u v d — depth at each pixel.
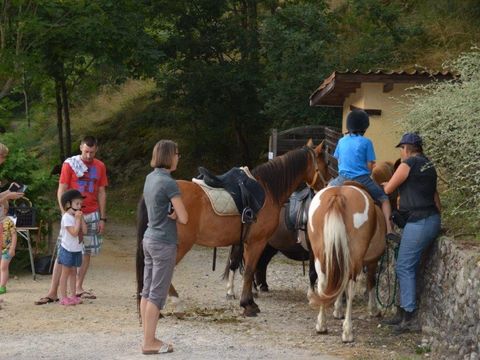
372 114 13.57
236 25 23.09
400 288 10.27
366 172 10.43
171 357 9.01
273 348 9.46
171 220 9.08
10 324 10.30
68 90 23.86
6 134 14.22
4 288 12.02
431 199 10.13
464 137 10.16
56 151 28.78
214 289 12.77
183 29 23.30
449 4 23.27
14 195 11.13
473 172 10.56
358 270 9.68
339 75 13.32
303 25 20.94
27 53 17.47
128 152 27.27
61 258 11.30
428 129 10.95
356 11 22.30
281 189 11.05
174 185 9.01
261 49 23.19
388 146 13.55
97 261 15.02
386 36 21.94
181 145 26.30
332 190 9.91
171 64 23.59
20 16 16.75
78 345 9.40
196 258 15.80
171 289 11.03
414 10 24.11
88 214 11.74
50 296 11.48
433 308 9.90
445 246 9.77
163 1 22.50
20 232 13.16
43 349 9.23
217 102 23.45
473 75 11.09
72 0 17.77
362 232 9.66
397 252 10.58
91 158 11.81
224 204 10.59
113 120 29.83
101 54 18.70
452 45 21.47
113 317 10.72
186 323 10.53
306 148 11.30
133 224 21.27
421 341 9.80
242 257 11.82
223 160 25.23
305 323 10.72
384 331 10.37
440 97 10.98
